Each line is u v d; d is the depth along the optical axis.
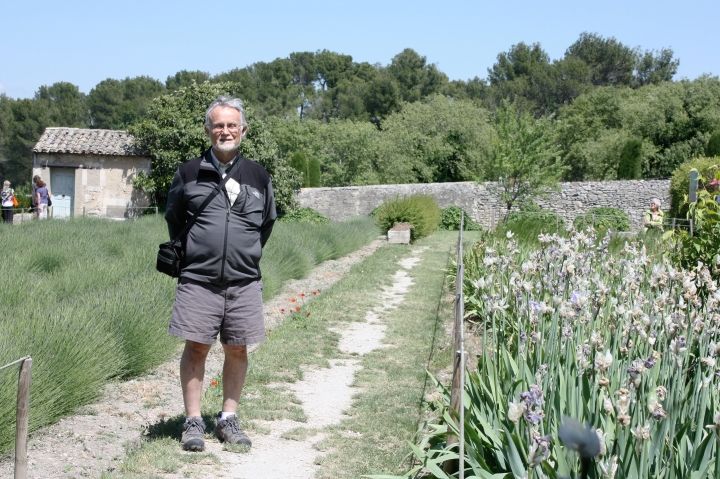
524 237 14.93
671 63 87.06
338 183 49.44
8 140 72.50
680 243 9.66
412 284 13.61
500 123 32.75
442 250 19.86
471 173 35.91
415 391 6.68
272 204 5.13
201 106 30.05
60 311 6.60
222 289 4.90
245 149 29.16
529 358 4.81
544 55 91.19
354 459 4.97
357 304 11.22
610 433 3.57
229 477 4.55
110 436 5.14
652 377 4.09
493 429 3.99
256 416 5.80
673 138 49.94
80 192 30.33
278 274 12.62
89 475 4.43
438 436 4.68
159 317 7.60
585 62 85.56
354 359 7.96
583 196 35.62
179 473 4.53
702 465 3.29
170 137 29.64
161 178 29.89
